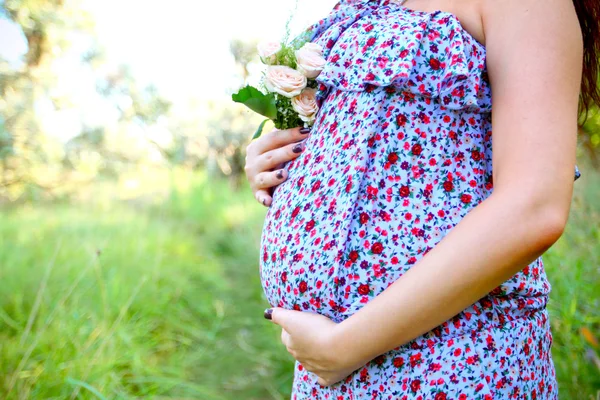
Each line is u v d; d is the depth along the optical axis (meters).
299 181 1.11
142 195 7.03
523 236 0.79
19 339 2.68
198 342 3.54
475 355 0.93
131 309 3.41
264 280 1.18
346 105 1.05
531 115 0.83
